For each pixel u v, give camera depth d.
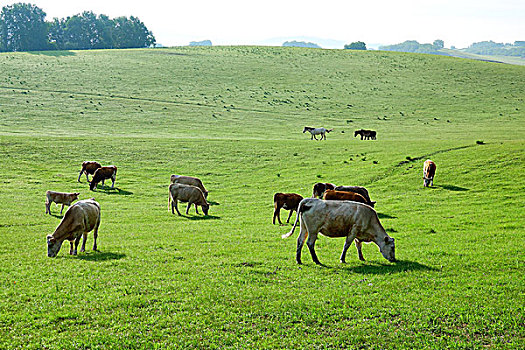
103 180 34.59
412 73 106.25
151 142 49.69
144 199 31.31
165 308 10.45
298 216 14.58
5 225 22.00
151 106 76.56
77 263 14.40
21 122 62.00
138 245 17.53
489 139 54.00
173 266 14.09
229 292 11.47
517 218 21.72
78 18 168.50
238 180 36.84
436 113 76.81
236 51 131.00
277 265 14.20
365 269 13.59
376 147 46.50
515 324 9.52
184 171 39.84
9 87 81.06
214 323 9.71
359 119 73.69
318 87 95.06
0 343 8.73
